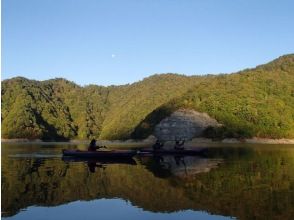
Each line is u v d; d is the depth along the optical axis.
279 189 32.03
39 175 39.38
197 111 188.50
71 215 23.31
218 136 177.88
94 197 28.45
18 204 25.92
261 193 30.30
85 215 23.34
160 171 44.06
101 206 25.66
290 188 32.59
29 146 123.75
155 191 31.05
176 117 186.62
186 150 73.94
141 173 41.97
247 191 31.22
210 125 180.88
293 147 118.50
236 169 46.28
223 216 23.48
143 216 23.23
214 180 36.91
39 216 23.02
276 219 22.88
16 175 39.22
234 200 27.78
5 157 64.94
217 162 56.62
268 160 60.66
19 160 58.00
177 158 65.06
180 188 32.50
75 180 36.28
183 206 25.84
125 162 56.06
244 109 186.88
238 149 102.44
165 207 25.64
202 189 32.00
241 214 23.92
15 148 104.00
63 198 27.94
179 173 42.16
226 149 102.62
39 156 67.06
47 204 25.98
